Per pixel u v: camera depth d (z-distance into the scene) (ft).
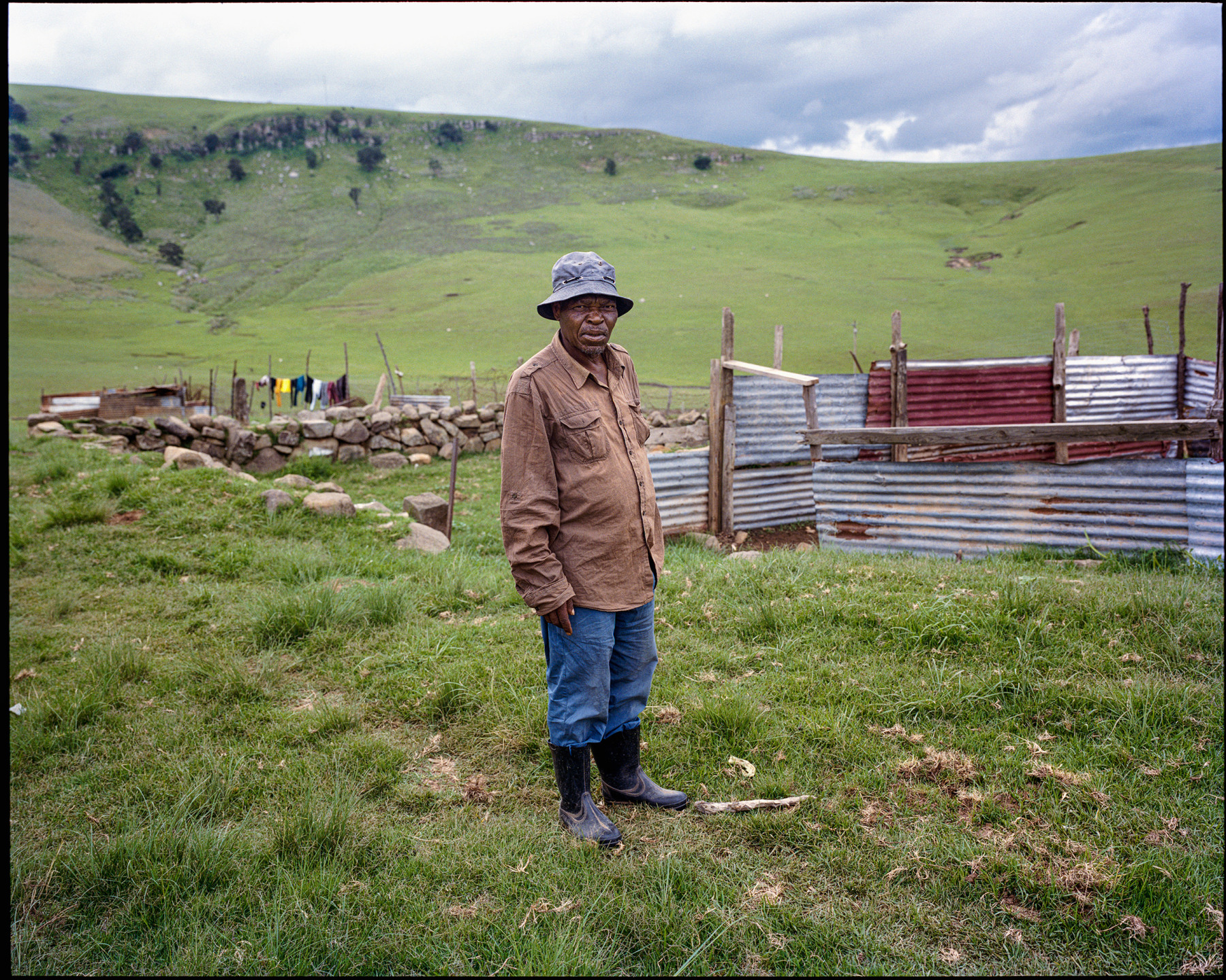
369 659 13.57
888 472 22.25
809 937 6.92
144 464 30.50
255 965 6.55
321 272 346.74
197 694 12.27
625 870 7.84
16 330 222.69
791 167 588.50
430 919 7.16
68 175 507.30
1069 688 10.94
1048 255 268.21
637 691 9.07
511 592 17.67
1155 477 18.12
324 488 28.30
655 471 30.76
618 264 311.06
